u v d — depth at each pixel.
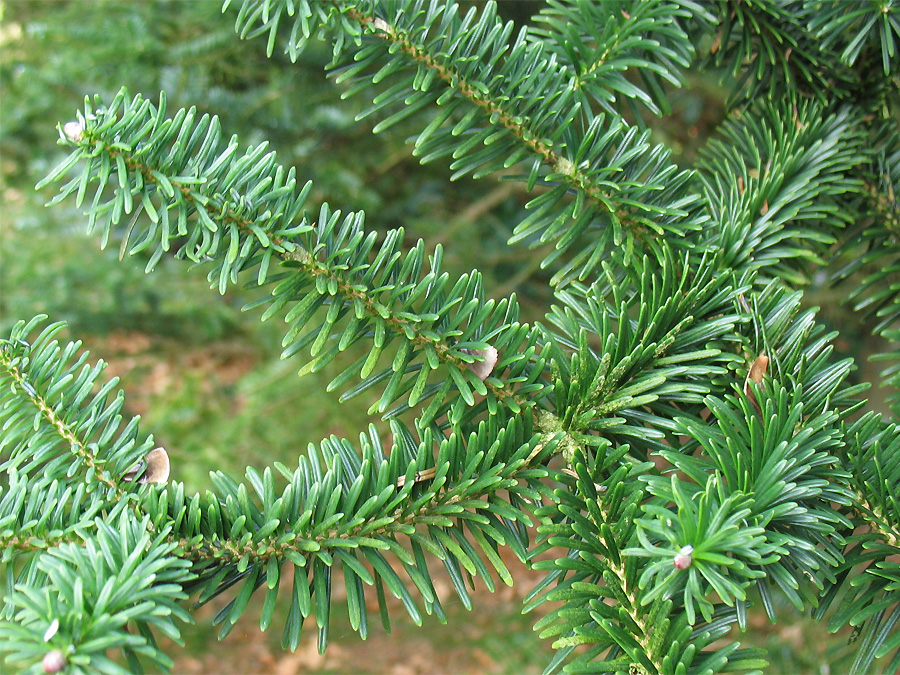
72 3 0.96
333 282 0.37
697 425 0.36
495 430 0.37
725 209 0.42
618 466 0.37
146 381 1.23
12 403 0.36
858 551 0.36
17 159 1.14
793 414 0.35
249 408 0.96
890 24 0.42
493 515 0.37
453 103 0.41
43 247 1.11
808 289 0.87
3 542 0.34
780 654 0.78
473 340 0.38
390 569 0.35
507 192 1.14
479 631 1.37
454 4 0.41
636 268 0.40
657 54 0.45
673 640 0.34
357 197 0.93
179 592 0.33
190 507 0.35
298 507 0.36
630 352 0.38
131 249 0.36
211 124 0.37
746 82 0.47
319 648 0.34
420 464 0.36
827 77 0.46
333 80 0.83
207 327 1.17
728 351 0.40
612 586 0.34
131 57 0.80
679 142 1.02
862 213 0.46
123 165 0.35
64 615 0.31
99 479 0.36
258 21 0.74
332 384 0.37
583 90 0.43
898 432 0.38
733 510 0.34
